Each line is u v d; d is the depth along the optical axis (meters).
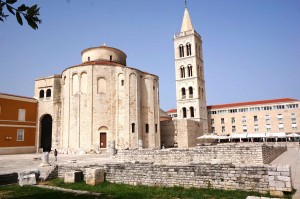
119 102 50.75
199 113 80.44
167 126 63.75
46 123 58.28
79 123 48.41
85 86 49.94
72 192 13.98
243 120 97.81
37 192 14.12
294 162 23.56
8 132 48.97
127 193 13.52
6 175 17.59
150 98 55.94
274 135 60.84
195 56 84.44
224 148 24.39
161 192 13.56
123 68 51.50
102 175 17.00
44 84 56.72
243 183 13.07
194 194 12.78
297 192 12.08
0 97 48.34
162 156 27.14
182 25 90.81
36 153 52.03
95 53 59.19
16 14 4.83
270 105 94.19
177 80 86.00
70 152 47.88
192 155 25.75
